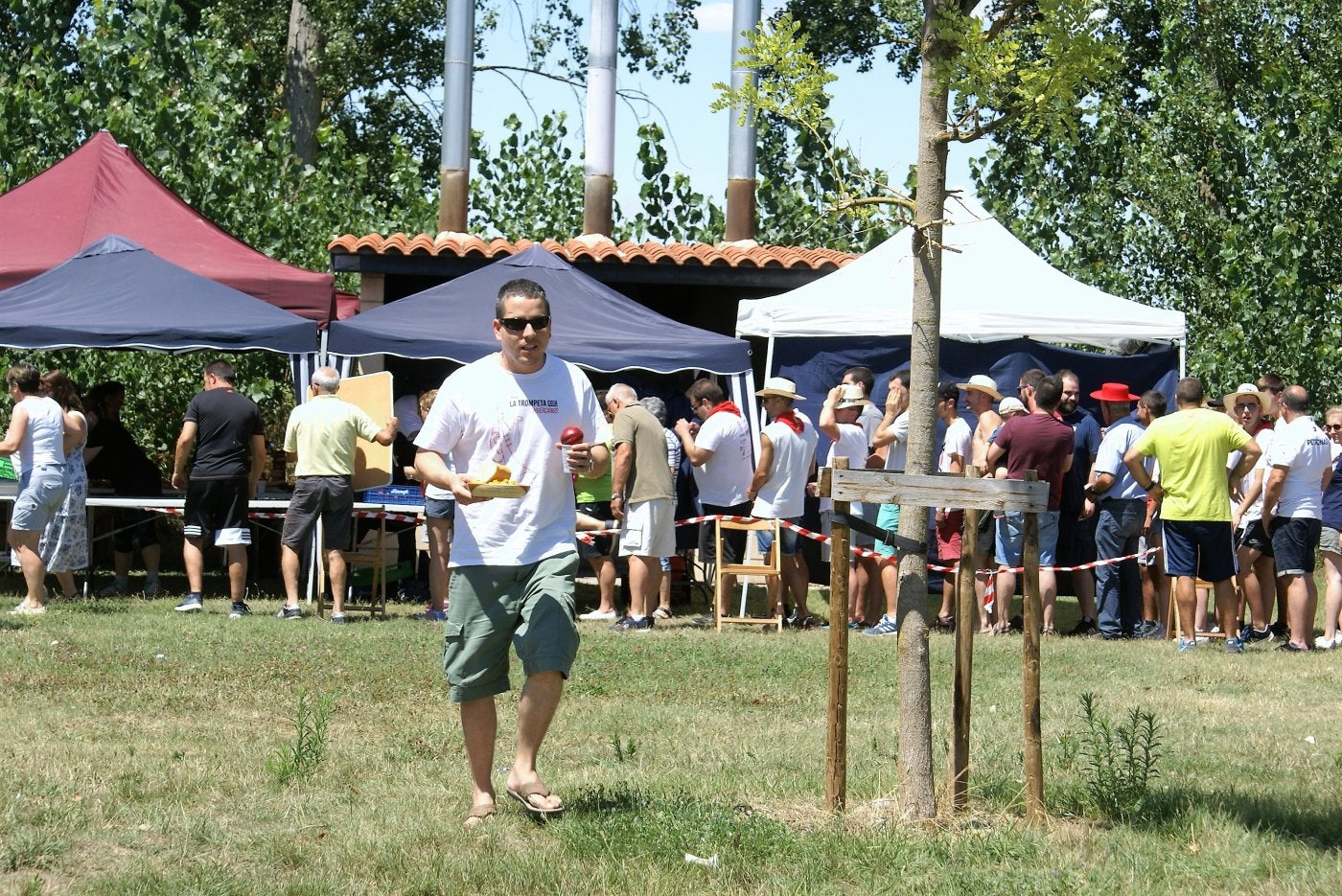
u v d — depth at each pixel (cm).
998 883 499
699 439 1292
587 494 1300
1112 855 536
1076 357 1520
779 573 1255
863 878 509
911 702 583
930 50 571
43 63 2523
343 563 1225
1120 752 725
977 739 765
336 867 516
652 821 561
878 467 1305
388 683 913
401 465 1493
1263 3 2623
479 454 569
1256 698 935
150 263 1416
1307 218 2208
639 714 840
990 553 1322
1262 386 1329
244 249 1605
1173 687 977
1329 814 605
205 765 675
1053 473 1251
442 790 638
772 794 629
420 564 1460
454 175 2134
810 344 1523
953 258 1546
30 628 1103
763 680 969
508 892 489
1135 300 2277
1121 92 2511
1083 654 1120
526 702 572
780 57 580
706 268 1844
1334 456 1205
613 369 1384
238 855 534
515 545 566
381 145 3466
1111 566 1275
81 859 525
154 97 2323
